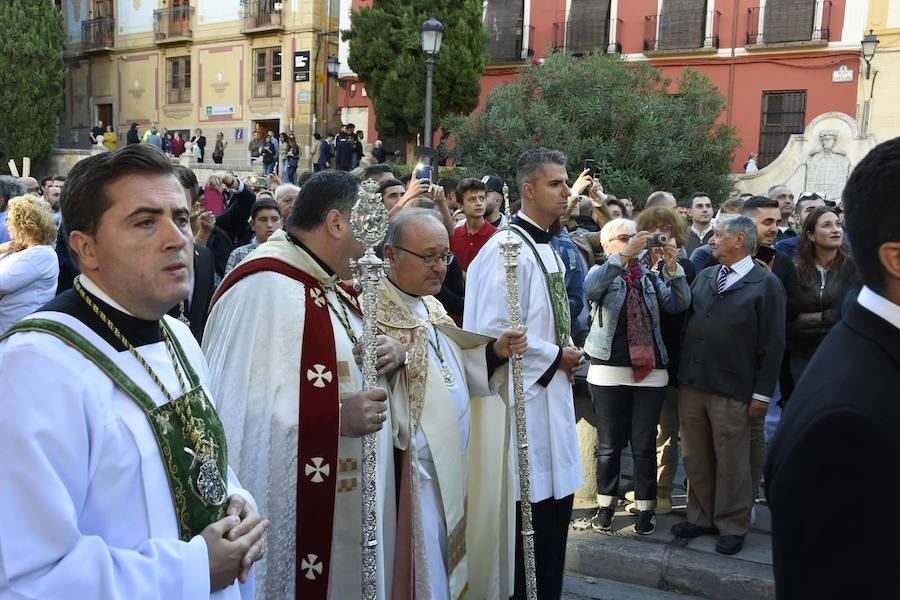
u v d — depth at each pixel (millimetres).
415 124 19078
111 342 1522
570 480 3283
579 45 21594
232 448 2197
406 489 2578
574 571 4176
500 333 3188
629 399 4250
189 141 28062
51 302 1534
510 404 3227
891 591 1152
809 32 19219
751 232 4051
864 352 1267
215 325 2375
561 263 3486
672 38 20672
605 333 4184
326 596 2258
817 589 1194
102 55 30656
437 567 2668
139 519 1466
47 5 28094
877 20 18484
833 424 1199
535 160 3357
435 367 2752
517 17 22250
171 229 1532
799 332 4602
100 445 1415
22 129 27594
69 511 1313
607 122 14602
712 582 3873
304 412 2238
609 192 13953
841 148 13875
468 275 3436
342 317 2480
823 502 1195
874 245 1291
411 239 2707
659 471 4637
